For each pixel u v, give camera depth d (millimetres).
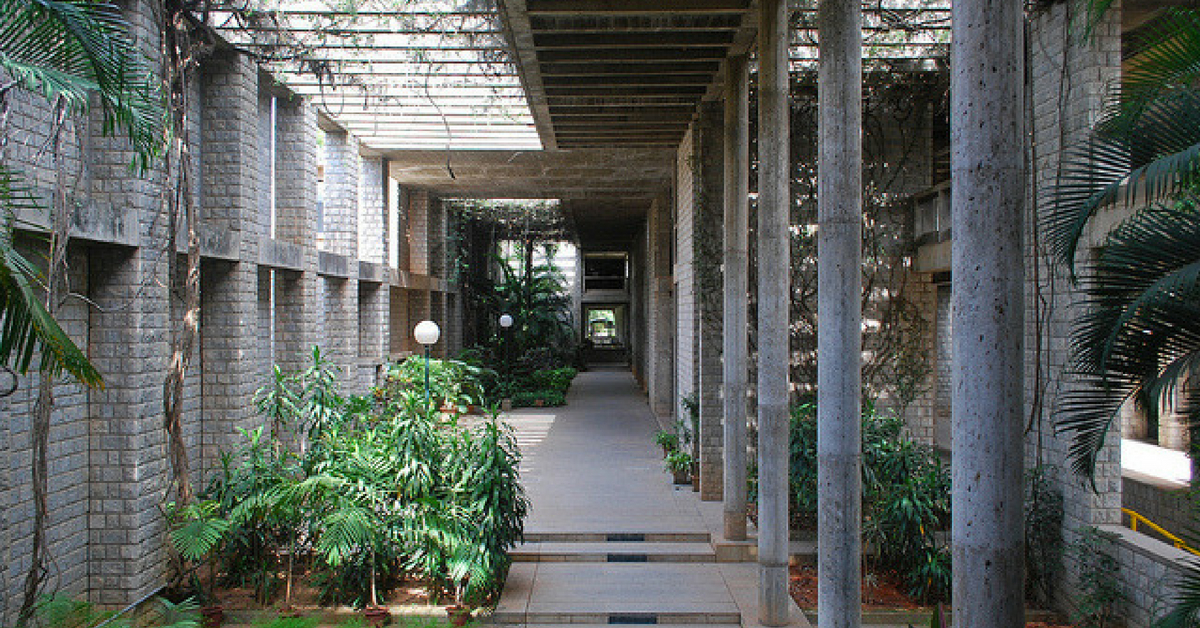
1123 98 3217
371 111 9883
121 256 5801
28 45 3412
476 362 17281
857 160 4457
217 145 7270
